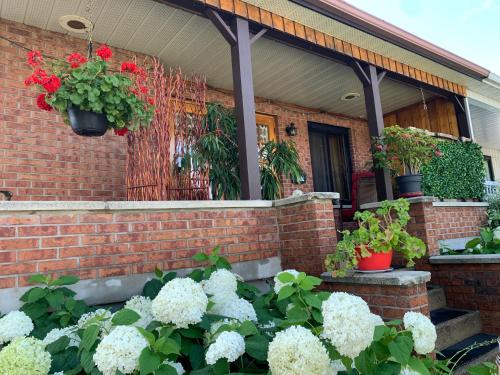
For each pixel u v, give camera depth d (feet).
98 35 13.44
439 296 11.34
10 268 6.84
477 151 19.27
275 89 19.21
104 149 13.42
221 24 11.39
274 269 10.03
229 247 9.43
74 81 7.74
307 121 21.77
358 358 4.71
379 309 7.86
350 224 18.08
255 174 10.87
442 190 16.79
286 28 12.99
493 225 17.88
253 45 14.88
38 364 4.96
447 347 9.33
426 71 18.52
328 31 14.17
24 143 12.03
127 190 11.47
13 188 11.66
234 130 14.76
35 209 7.12
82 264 7.52
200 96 12.25
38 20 12.37
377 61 16.19
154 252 8.38
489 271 10.66
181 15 12.44
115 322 4.99
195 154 11.59
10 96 12.01
